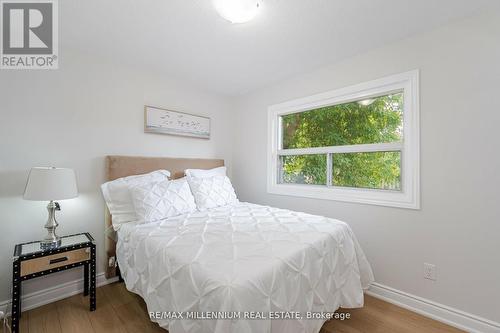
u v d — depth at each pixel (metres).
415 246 1.82
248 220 1.86
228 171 3.38
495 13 1.49
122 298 1.93
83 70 2.07
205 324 0.98
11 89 1.74
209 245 1.35
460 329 1.59
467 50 1.59
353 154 2.30
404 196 1.88
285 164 2.88
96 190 2.13
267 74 2.58
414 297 1.81
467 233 1.60
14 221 1.75
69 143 1.99
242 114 3.29
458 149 1.63
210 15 1.57
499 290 1.49
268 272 1.08
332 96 2.31
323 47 2.00
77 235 1.96
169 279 1.22
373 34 1.80
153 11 1.53
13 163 1.75
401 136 1.98
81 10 1.51
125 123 2.33
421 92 1.78
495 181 1.50
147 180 2.26
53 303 1.86
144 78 2.46
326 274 1.43
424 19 1.61
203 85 2.91
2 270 1.70
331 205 2.34
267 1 1.42
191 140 2.92
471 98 1.58
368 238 2.08
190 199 2.20
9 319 1.67
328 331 1.57
